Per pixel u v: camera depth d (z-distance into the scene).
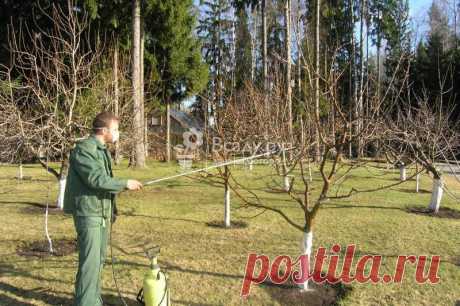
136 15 16.23
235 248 6.05
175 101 25.27
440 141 9.61
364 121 5.05
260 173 15.12
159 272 3.82
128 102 9.07
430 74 26.00
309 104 4.79
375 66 32.84
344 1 27.97
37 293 4.36
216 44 35.25
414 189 12.31
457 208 9.37
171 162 21.56
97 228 3.69
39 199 9.70
